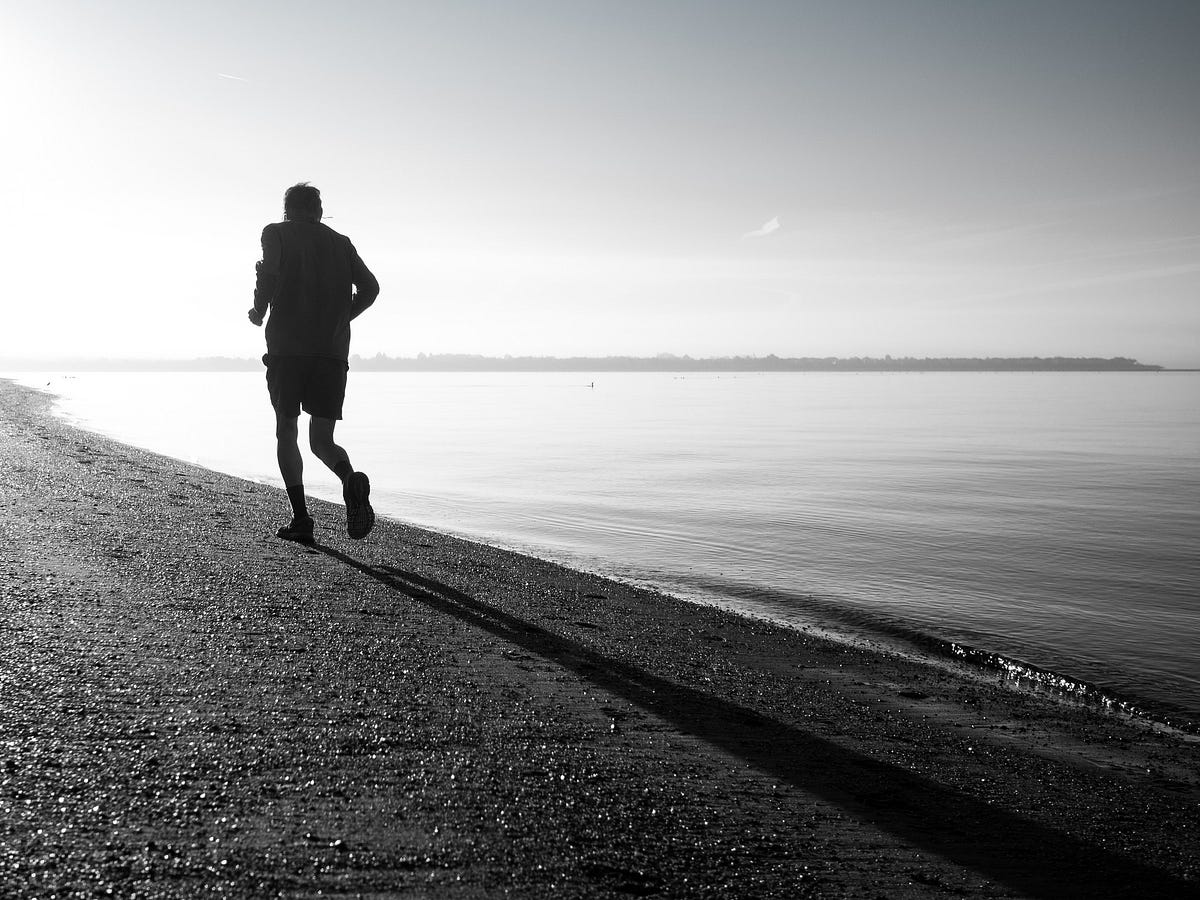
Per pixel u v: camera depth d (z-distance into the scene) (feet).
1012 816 8.41
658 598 20.65
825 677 14.73
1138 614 26.48
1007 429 154.40
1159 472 78.13
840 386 594.24
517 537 34.78
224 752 7.52
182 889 5.24
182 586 14.32
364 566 18.31
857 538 38.88
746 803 7.72
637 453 87.20
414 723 8.82
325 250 17.29
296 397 17.52
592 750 8.63
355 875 5.60
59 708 8.23
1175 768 11.87
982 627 23.95
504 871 5.85
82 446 44.27
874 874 6.54
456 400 278.87
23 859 5.41
